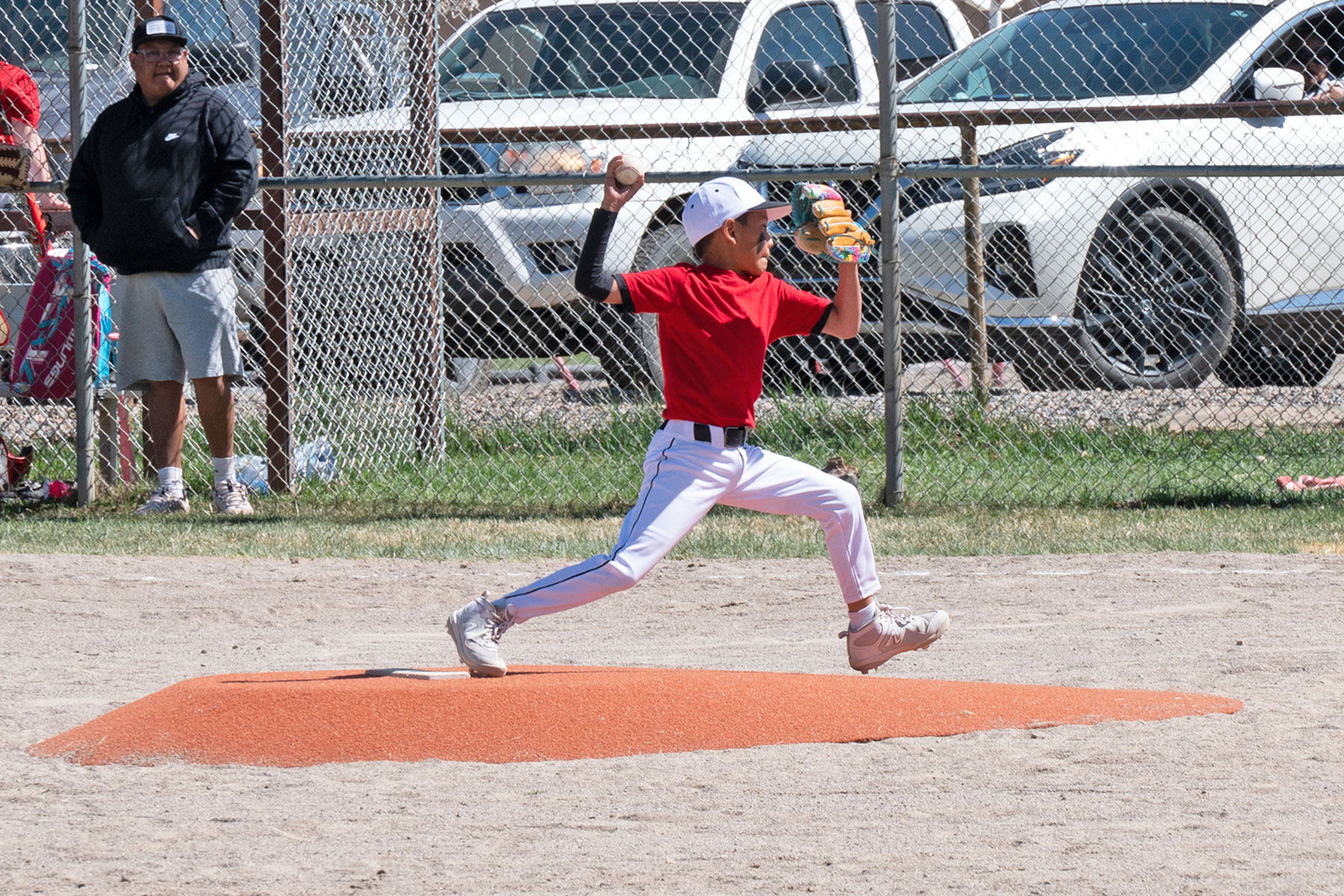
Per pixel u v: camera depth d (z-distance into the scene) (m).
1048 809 11.11
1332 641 17.02
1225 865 9.79
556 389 43.47
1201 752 12.52
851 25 36.78
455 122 34.31
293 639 18.22
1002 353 34.19
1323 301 35.12
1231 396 37.19
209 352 27.02
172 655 17.23
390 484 30.28
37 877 9.85
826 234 14.45
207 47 33.50
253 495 29.75
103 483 30.28
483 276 33.16
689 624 19.00
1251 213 33.88
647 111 34.47
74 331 28.39
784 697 13.65
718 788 11.80
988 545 23.53
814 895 9.35
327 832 10.82
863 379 37.19
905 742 13.10
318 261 31.08
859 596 15.03
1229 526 24.78
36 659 16.92
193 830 10.86
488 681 13.68
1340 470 29.69
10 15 34.75
